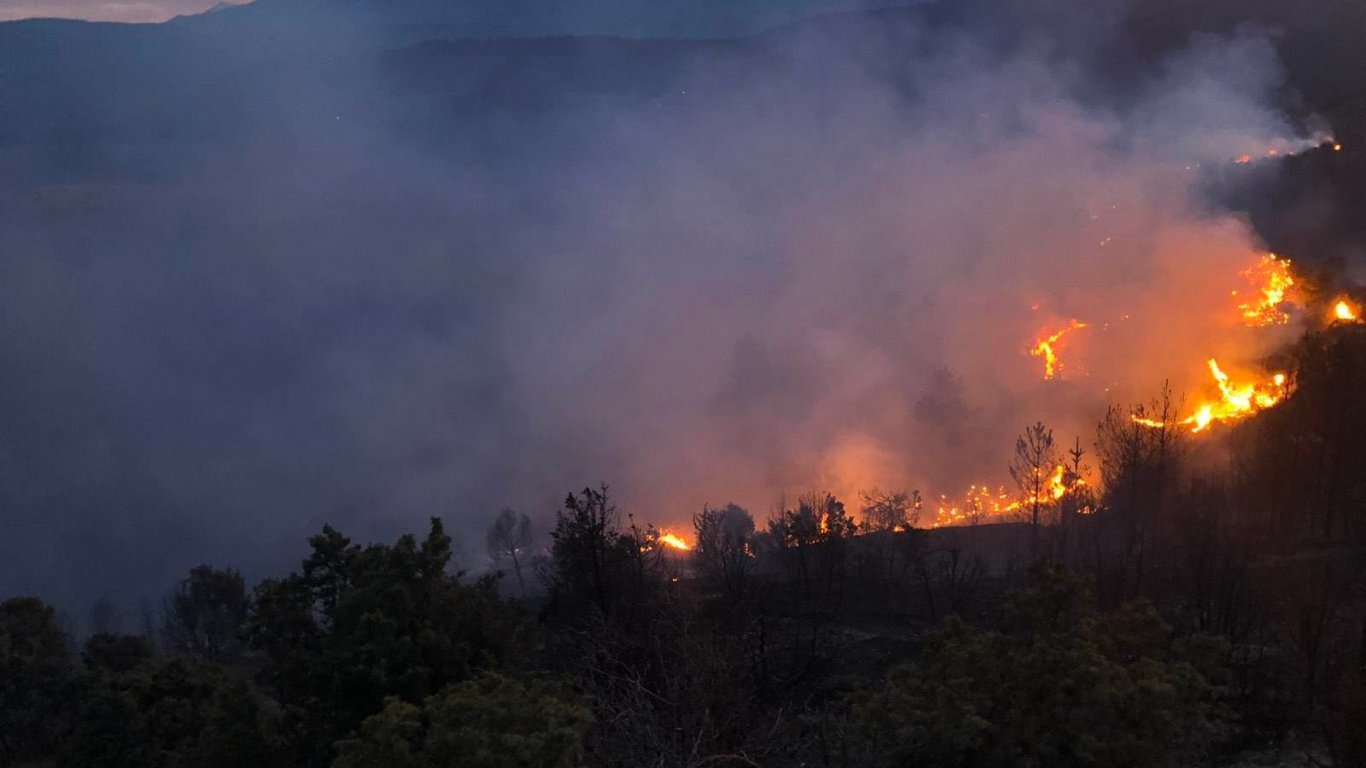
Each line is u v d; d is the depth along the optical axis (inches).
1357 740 538.0
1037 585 471.2
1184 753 394.3
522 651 626.5
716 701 519.5
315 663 571.2
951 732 388.5
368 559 629.9
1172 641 484.4
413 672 552.1
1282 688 671.8
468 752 370.0
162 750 767.7
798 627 759.1
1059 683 382.3
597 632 628.7
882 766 396.8
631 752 460.1
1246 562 947.3
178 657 884.0
